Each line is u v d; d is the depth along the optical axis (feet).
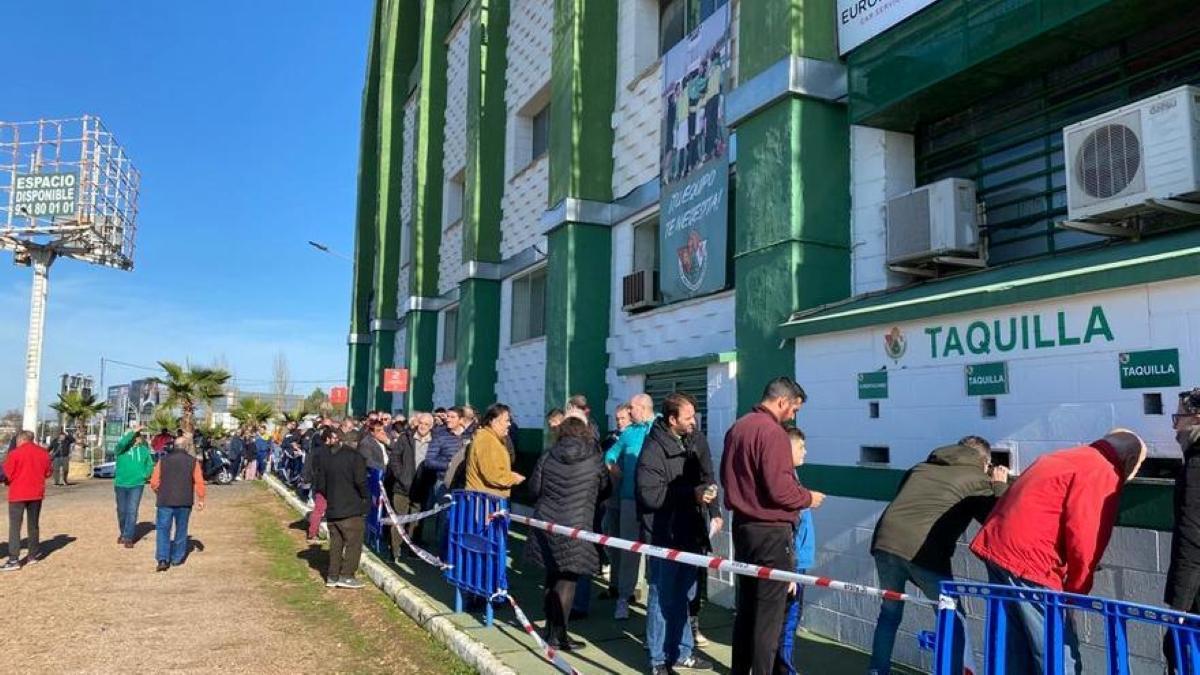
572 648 20.94
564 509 21.15
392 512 34.65
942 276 23.21
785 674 18.03
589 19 41.16
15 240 107.86
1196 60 18.22
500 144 55.11
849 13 25.36
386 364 79.20
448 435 33.65
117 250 117.60
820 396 22.90
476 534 24.13
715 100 31.42
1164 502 14.57
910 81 22.80
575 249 39.93
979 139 23.20
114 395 149.07
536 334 49.93
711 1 34.55
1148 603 14.71
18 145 109.09
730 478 16.83
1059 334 16.69
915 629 19.07
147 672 20.75
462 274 57.16
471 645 21.25
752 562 16.34
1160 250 15.56
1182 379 14.55
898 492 16.85
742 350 26.45
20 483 36.19
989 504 16.21
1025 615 12.87
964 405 18.60
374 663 21.44
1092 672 15.38
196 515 55.62
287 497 65.21
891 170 24.76
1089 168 17.35
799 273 24.56
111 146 115.65
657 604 18.85
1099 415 15.87
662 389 32.37
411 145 78.43
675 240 33.83
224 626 25.31
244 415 133.80
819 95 25.27
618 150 40.55
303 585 31.58
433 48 69.15
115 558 38.04
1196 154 15.57
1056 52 20.38
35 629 24.97
